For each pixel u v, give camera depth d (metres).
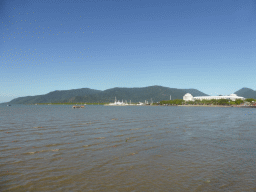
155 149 26.94
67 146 28.53
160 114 111.81
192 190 15.11
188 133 40.56
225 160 22.14
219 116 92.94
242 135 38.12
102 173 18.34
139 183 16.31
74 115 103.06
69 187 15.56
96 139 33.84
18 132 41.62
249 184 16.11
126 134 39.19
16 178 17.14
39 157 23.09
